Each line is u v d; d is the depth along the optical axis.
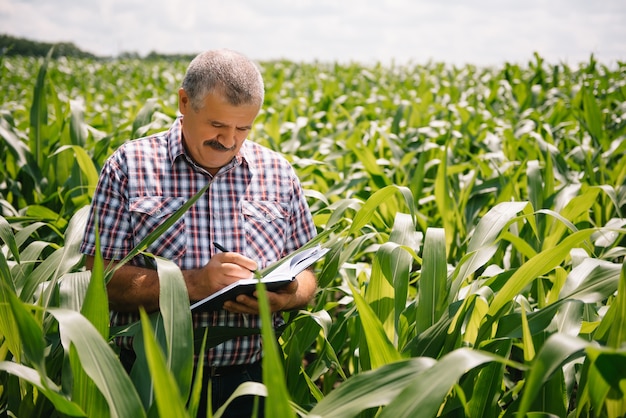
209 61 2.04
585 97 5.88
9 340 2.00
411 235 2.60
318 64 20.44
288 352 2.48
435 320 2.21
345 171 5.42
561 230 3.25
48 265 2.36
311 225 2.52
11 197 4.54
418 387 1.43
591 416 2.00
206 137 2.10
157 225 2.22
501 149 5.91
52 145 4.89
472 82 12.96
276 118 6.36
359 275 3.23
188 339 1.73
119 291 2.18
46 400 2.00
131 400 1.51
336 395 1.55
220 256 2.10
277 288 2.14
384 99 10.12
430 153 5.41
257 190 2.34
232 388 2.31
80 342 1.52
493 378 1.97
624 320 1.80
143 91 13.02
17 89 13.52
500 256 3.46
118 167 2.23
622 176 4.21
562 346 1.35
